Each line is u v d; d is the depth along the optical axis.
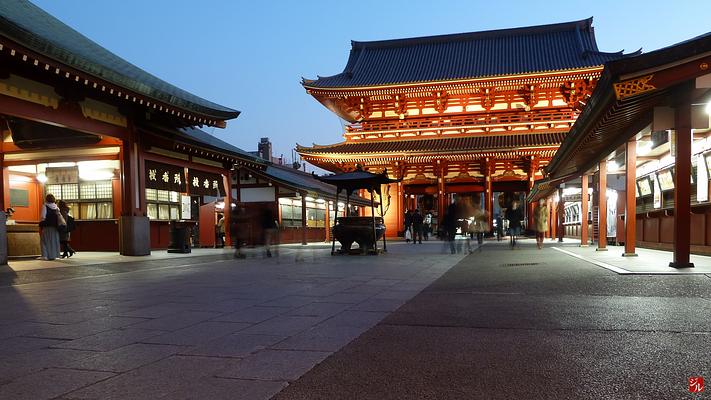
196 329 5.00
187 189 21.78
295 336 4.63
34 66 12.95
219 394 3.03
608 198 22.95
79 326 5.21
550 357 3.71
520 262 13.09
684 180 9.86
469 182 40.25
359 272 11.16
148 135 18.39
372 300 6.86
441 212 37.47
